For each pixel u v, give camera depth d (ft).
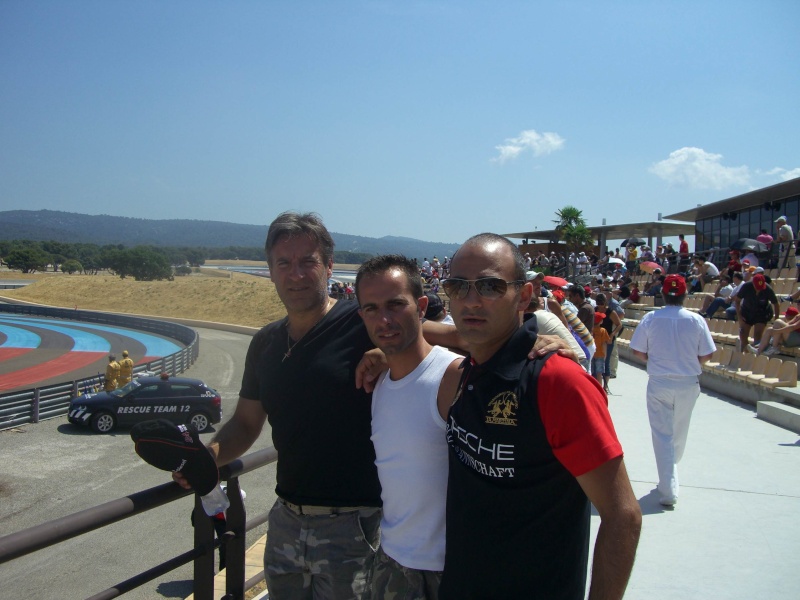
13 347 152.76
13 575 27.02
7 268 540.52
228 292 269.03
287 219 10.14
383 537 8.86
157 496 9.23
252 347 11.05
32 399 60.08
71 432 56.39
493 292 7.05
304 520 10.13
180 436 9.19
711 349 18.40
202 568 10.78
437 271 135.44
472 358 7.70
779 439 25.94
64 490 40.37
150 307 267.18
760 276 39.01
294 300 10.03
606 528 6.26
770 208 86.79
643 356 19.27
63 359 132.46
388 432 8.63
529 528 6.65
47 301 293.02
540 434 6.49
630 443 25.77
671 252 90.84
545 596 6.63
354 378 9.75
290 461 10.11
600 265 105.19
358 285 8.75
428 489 8.36
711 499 18.98
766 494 19.30
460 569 7.05
